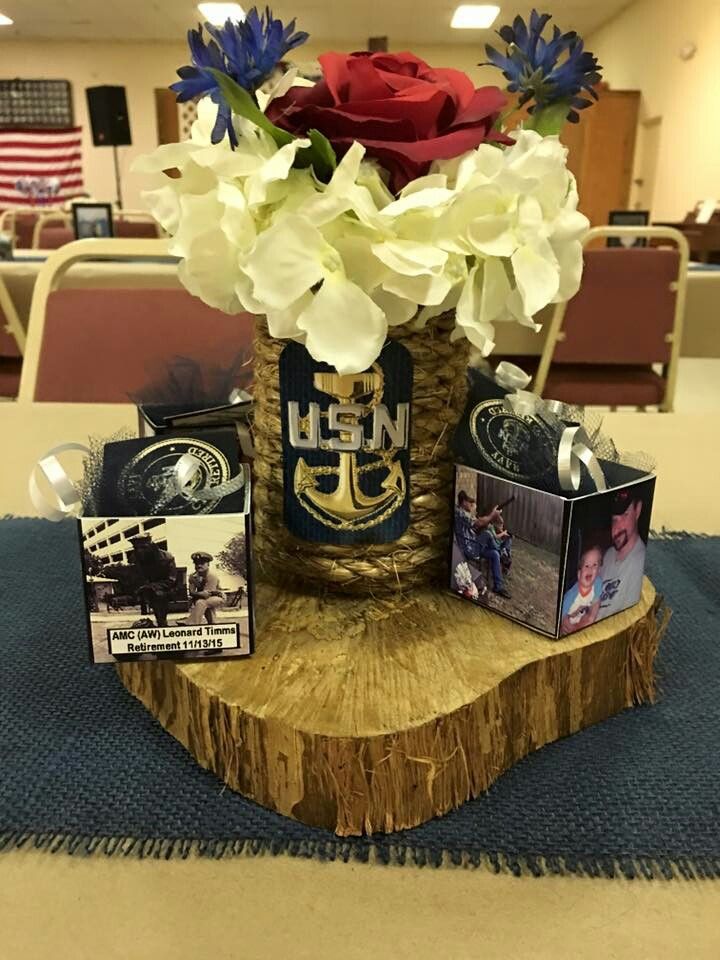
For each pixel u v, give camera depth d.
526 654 0.55
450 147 0.47
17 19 7.34
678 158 6.34
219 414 0.69
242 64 0.46
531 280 0.49
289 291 0.45
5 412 1.21
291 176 0.47
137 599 0.53
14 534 0.85
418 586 0.64
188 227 0.49
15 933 0.40
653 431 1.19
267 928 0.41
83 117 8.58
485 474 0.58
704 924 0.41
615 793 0.51
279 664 0.54
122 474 0.55
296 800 0.48
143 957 0.39
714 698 0.61
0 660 0.64
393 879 0.44
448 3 6.68
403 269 0.45
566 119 0.56
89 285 2.27
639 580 0.60
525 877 0.44
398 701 0.50
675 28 6.27
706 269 2.87
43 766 0.52
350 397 0.57
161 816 0.48
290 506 0.60
